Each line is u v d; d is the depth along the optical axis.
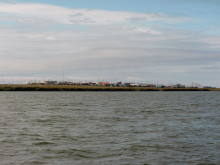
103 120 54.31
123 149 30.28
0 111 73.81
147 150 29.92
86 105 97.62
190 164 25.28
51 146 31.52
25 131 41.09
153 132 40.66
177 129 43.50
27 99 141.12
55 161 25.97
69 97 166.88
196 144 32.78
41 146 31.48
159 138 36.19
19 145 31.86
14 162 25.55
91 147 31.11
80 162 25.72
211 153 28.81
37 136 37.19
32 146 31.48
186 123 50.62
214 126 47.00
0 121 52.28
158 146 31.72
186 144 32.72
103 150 29.83
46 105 97.25
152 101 127.19
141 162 25.80
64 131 41.22
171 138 36.22
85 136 37.34
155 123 50.28
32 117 59.31
